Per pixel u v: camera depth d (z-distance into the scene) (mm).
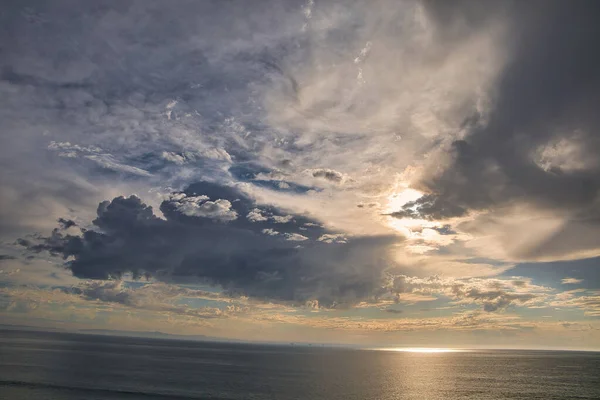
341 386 103625
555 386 111812
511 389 104812
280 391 91062
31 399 67062
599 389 106312
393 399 85938
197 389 88312
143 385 89375
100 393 76438
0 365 112500
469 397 91375
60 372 103438
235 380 107250
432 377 132125
